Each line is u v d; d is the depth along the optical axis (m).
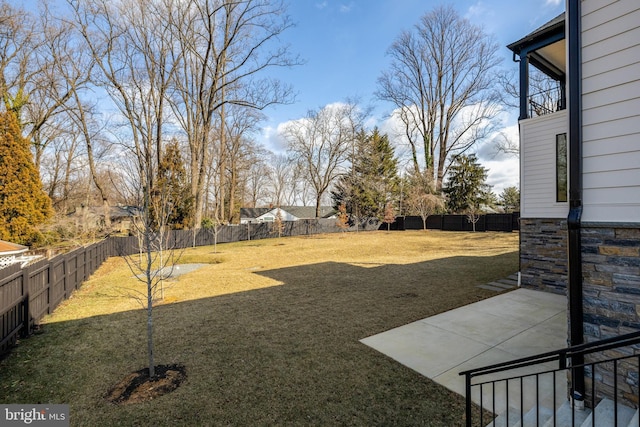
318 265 10.69
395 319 5.12
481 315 5.20
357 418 2.69
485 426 2.54
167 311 5.81
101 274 9.84
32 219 12.30
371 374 3.42
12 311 4.32
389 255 12.77
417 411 2.77
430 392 3.07
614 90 2.43
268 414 2.77
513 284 7.21
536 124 6.66
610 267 2.43
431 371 3.46
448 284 7.39
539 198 6.63
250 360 3.79
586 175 2.58
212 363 3.73
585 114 2.59
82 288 7.84
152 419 2.72
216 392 3.12
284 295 6.80
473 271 8.81
